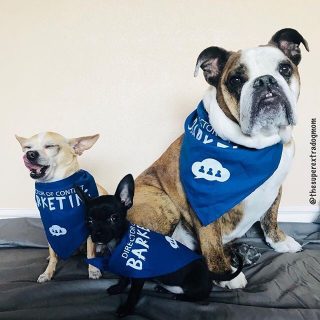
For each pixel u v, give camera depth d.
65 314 0.51
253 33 0.86
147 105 0.90
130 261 0.51
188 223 0.64
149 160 0.92
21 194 0.94
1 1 0.88
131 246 0.52
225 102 0.56
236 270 0.58
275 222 0.71
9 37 0.89
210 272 0.54
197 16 0.86
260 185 0.58
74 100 0.91
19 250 0.77
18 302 0.56
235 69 0.54
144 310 0.52
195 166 0.59
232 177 0.57
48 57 0.89
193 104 0.89
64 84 0.90
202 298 0.53
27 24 0.88
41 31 0.88
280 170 0.60
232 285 0.58
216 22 0.86
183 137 0.66
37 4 0.88
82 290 0.58
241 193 0.57
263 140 0.56
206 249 0.60
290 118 0.53
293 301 0.54
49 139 0.62
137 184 0.68
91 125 0.92
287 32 0.58
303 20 0.85
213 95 0.59
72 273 0.65
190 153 0.60
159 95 0.90
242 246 0.68
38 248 0.78
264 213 0.70
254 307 0.51
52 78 0.90
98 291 0.58
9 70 0.90
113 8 0.87
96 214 0.53
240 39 0.87
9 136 0.93
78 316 0.51
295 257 0.68
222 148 0.57
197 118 0.63
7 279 0.64
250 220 0.63
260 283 0.59
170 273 0.51
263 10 0.85
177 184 0.63
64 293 0.58
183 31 0.87
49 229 0.61
